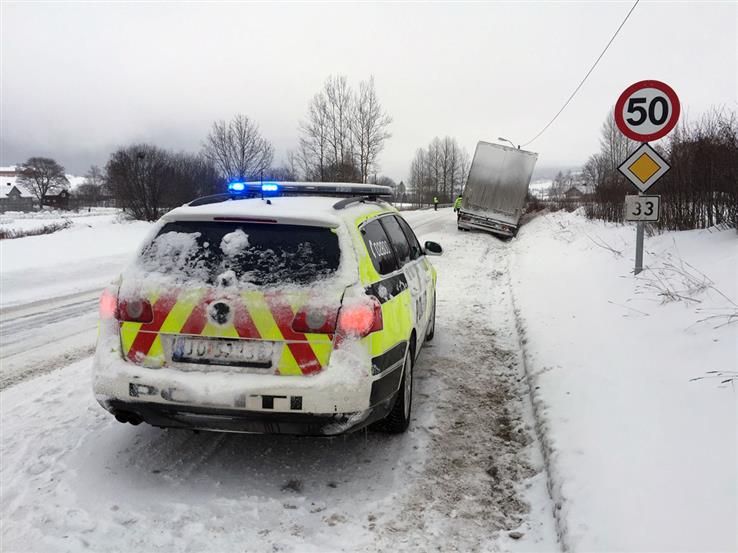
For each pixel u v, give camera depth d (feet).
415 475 11.79
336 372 10.45
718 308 16.94
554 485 10.69
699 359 14.14
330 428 10.66
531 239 63.67
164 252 11.40
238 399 10.37
